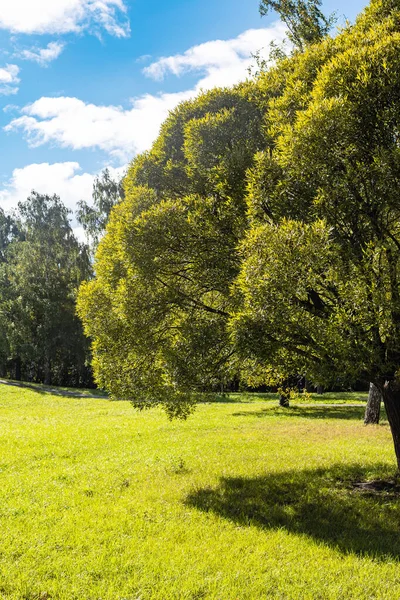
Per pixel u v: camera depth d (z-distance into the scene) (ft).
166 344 40.27
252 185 35.22
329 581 22.71
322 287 32.65
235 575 23.12
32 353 185.78
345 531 28.78
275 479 40.22
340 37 40.27
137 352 40.78
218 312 40.11
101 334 42.37
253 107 42.70
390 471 41.98
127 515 31.55
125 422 79.20
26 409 112.68
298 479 40.04
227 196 38.75
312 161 32.27
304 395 52.85
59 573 23.44
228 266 38.29
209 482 39.50
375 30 35.65
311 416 87.86
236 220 38.29
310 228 30.60
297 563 24.56
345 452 51.13
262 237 30.71
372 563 24.39
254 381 50.06
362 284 28.76
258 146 39.86
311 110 32.76
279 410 98.22
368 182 31.81
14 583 22.24
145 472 43.47
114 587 22.12
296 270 29.27
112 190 163.63
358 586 22.17
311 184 33.30
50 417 90.12
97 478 41.50
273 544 26.91
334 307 31.35
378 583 22.39
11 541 27.25
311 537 27.91
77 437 62.34
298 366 33.42
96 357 43.98
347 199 31.76
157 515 31.65
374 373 32.73
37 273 189.26
